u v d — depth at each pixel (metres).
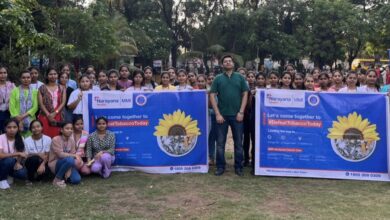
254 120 8.00
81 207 5.89
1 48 13.94
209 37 40.25
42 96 7.82
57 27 22.55
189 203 6.10
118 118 7.96
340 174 7.58
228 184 7.10
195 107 7.99
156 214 5.65
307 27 37.16
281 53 37.44
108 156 7.50
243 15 38.38
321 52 35.84
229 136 12.38
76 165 7.18
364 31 34.62
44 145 7.25
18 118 7.50
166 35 41.22
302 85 8.39
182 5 44.31
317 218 5.50
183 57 39.94
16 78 13.59
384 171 7.53
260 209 5.84
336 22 35.03
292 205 6.03
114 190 6.72
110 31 25.55
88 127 7.94
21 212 5.65
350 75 8.21
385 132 7.56
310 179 7.56
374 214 5.66
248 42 37.38
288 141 7.70
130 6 42.59
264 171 7.70
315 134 7.67
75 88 8.91
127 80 8.98
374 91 8.16
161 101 7.97
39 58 18.98
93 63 26.92
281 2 38.03
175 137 7.94
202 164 7.98
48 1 23.11
